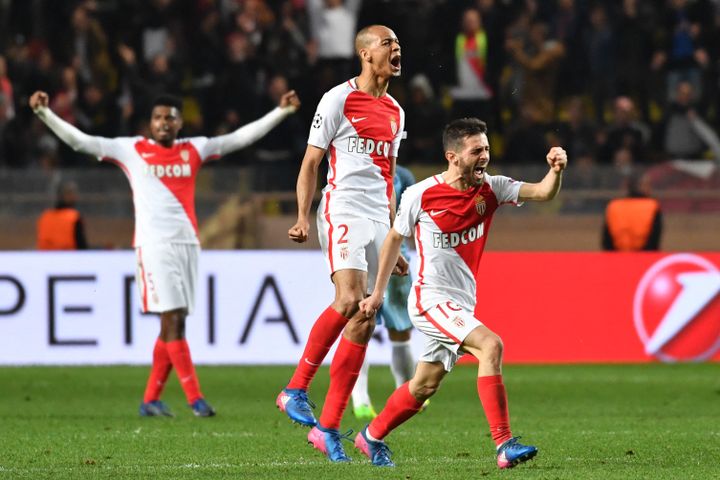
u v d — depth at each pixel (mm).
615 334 53562
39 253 51719
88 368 53688
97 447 30484
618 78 71125
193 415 38562
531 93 68062
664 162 63031
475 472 25156
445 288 25562
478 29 68062
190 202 38000
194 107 70500
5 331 51656
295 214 56062
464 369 54094
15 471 25922
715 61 71562
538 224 56344
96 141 37531
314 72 65875
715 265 54094
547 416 38250
